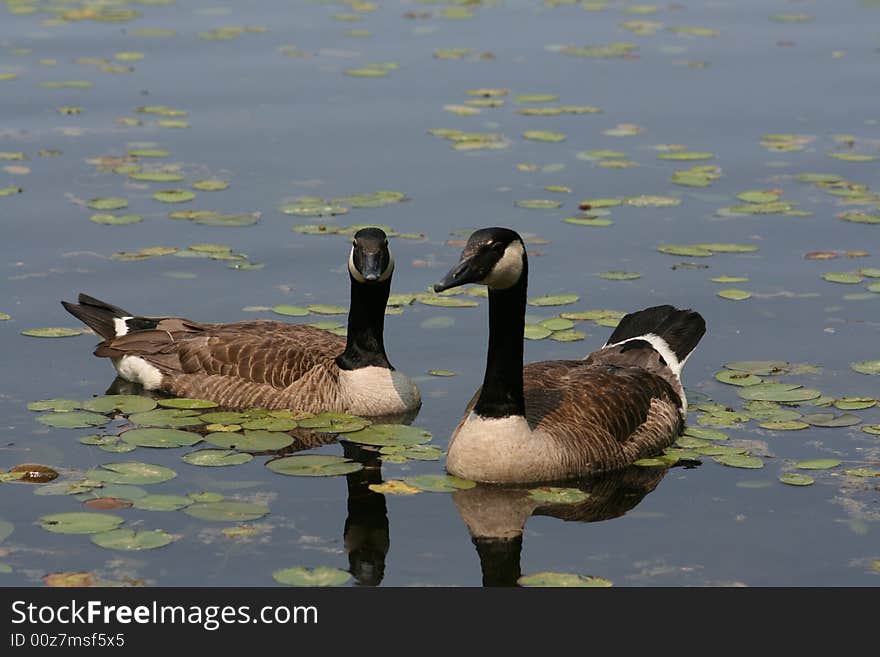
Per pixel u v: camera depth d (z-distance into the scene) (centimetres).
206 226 2084
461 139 2467
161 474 1370
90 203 2142
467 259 1341
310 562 1200
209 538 1239
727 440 1480
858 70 2898
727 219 2147
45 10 3378
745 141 2483
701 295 1867
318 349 1645
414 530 1273
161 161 2338
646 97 2730
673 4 3578
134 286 1875
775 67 2930
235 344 1636
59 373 1652
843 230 2097
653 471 1423
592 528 1284
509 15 3422
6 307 1806
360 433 1514
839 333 1744
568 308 1825
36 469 1366
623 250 2023
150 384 1645
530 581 1171
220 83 2772
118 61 2908
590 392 1472
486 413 1386
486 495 1354
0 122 2509
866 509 1306
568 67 2930
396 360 1695
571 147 2450
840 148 2438
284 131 2503
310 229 2072
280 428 1523
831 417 1519
